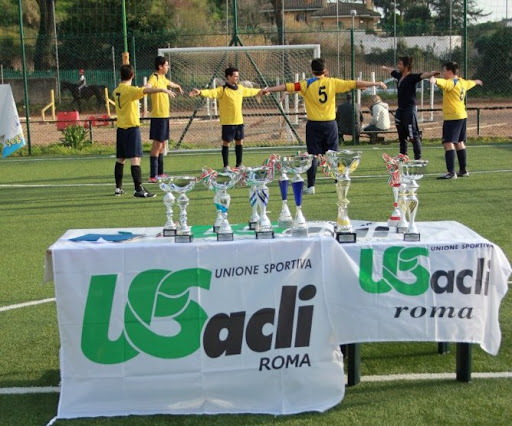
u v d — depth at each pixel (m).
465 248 4.21
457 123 11.88
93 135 22.95
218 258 4.03
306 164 4.55
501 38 26.89
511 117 23.58
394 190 4.75
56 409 4.09
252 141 18.69
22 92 31.47
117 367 4.01
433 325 4.20
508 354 4.76
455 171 12.75
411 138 12.19
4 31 37.12
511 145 16.78
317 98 10.60
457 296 4.21
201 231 4.56
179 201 4.43
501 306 5.67
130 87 10.88
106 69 31.67
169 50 17.30
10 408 4.11
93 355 4.00
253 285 4.05
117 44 31.11
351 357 4.29
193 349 4.02
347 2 49.03
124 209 10.25
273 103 20.14
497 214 9.06
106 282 4.00
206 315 4.02
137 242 4.22
